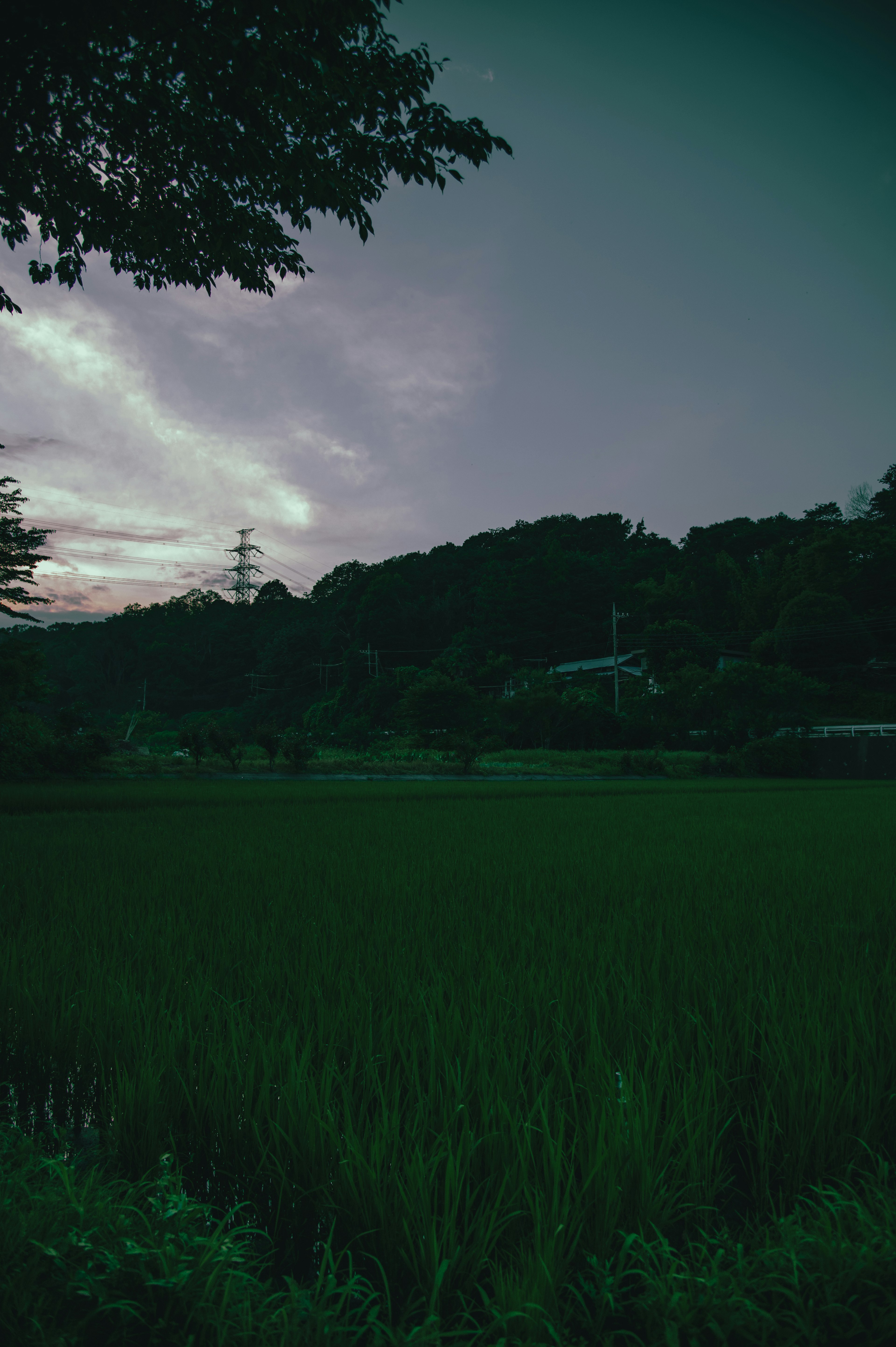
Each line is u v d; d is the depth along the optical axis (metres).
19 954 3.71
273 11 5.24
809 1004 2.88
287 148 6.71
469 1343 1.32
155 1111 2.10
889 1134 2.15
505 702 54.94
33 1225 1.57
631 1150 1.79
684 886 6.31
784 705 50.03
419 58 6.24
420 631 102.25
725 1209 1.96
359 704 85.44
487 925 4.60
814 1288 1.46
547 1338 1.36
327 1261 1.52
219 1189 2.04
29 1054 2.69
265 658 113.44
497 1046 2.40
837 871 7.23
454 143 6.47
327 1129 1.92
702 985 3.25
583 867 7.53
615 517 114.44
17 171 6.75
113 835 10.29
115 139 6.75
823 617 66.44
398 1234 1.66
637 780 38.09
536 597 91.25
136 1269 1.49
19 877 6.43
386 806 17.34
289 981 3.35
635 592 88.50
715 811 16.31
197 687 128.75
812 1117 2.06
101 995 2.99
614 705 58.53
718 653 74.81
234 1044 2.32
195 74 5.74
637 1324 1.48
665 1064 2.24
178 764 33.88
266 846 9.00
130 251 7.90
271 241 7.93
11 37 5.20
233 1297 1.43
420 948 3.96
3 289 7.73
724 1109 2.17
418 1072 2.28
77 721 29.48
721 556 86.31
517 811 16.23
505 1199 1.74
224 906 5.18
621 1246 1.66
